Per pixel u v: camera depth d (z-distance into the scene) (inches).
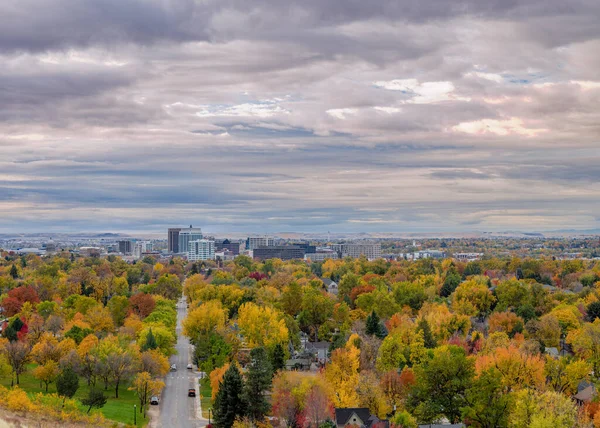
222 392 5378.9
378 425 5007.4
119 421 5684.1
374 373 6358.3
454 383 5187.0
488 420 4921.3
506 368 5964.6
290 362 7603.4
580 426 4722.0
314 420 5265.8
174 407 6397.6
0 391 5698.8
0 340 7066.9
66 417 5295.3
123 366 6628.9
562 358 6943.9
